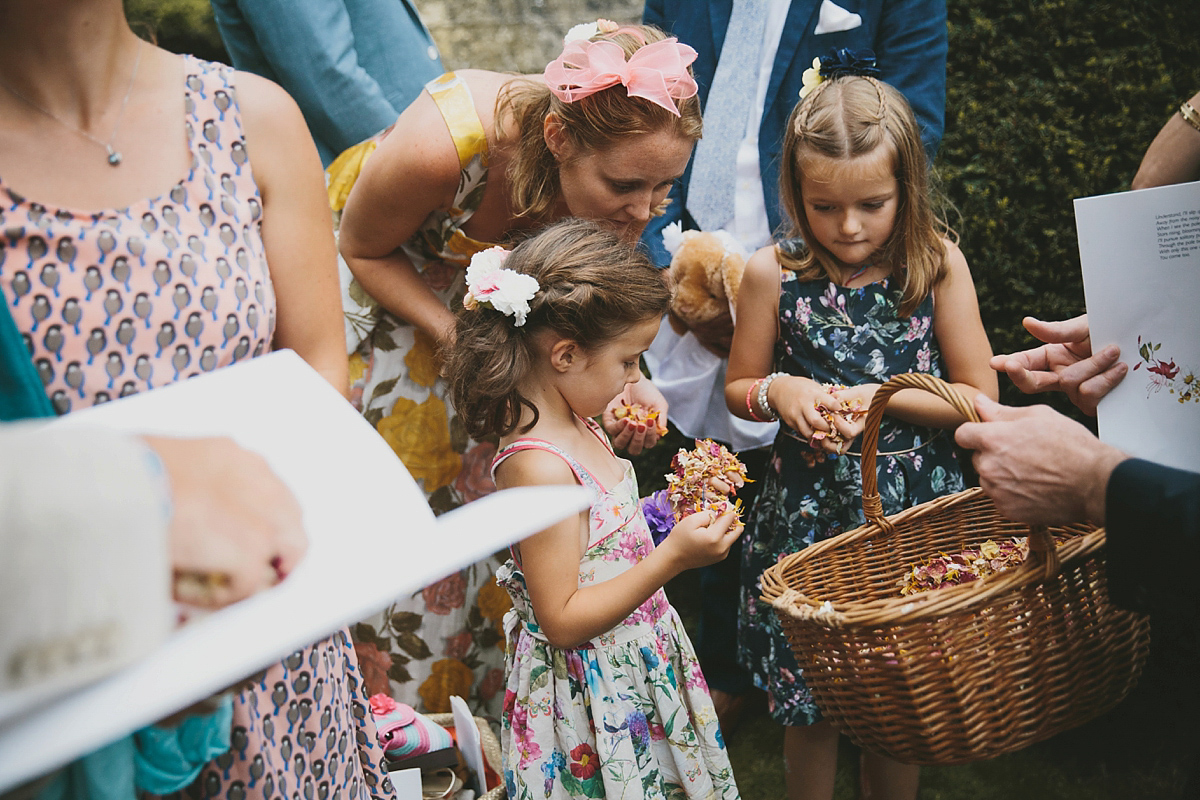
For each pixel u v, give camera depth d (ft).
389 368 7.20
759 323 7.50
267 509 2.81
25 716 2.19
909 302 7.02
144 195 3.82
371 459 3.11
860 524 6.97
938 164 9.25
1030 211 9.15
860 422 6.61
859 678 4.96
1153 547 4.02
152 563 2.37
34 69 3.58
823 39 8.35
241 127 4.21
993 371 7.20
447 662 7.42
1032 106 9.08
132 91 3.88
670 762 5.72
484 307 5.57
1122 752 7.93
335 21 8.04
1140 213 4.87
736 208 8.81
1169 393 4.91
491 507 3.06
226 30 8.43
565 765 5.63
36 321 3.52
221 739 3.53
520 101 6.21
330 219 4.71
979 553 6.32
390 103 8.43
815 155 6.59
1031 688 4.93
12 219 3.49
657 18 9.07
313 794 4.27
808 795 7.19
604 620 5.15
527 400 5.52
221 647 2.44
